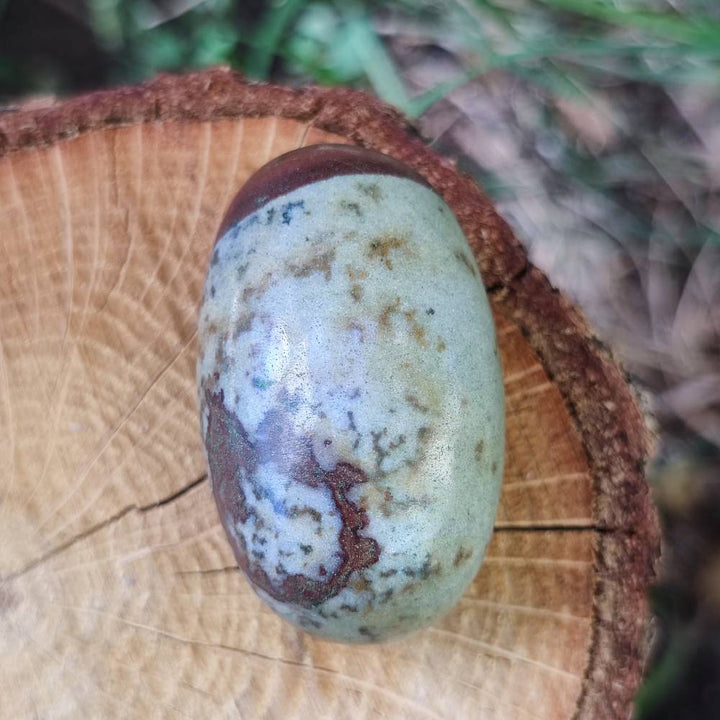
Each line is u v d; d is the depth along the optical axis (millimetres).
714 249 256
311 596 151
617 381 173
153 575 176
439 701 170
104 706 172
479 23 250
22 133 181
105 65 275
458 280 156
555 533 173
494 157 258
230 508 155
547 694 169
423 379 150
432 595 152
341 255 153
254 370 152
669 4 239
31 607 175
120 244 183
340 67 246
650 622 176
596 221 256
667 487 243
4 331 181
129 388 180
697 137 261
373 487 149
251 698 172
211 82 182
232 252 158
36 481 178
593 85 262
